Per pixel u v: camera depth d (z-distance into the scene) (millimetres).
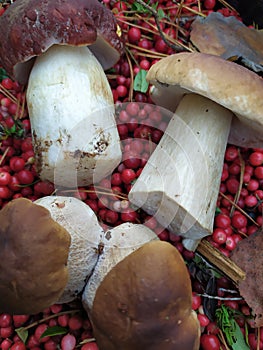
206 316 161
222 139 158
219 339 163
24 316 155
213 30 190
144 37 201
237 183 182
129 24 195
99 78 159
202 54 138
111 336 123
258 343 161
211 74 132
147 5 179
